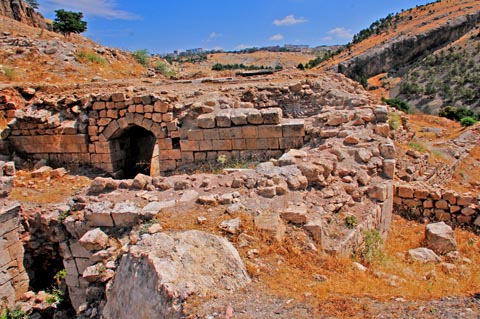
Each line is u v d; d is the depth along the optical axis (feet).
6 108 57.41
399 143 55.88
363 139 35.09
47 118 52.08
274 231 21.25
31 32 102.12
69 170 51.52
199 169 44.14
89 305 22.29
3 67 68.74
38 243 38.27
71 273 28.43
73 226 27.14
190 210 24.40
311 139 40.70
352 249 23.61
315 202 25.63
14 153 53.57
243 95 51.57
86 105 51.65
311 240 21.85
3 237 32.04
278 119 42.19
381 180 30.86
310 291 16.90
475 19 350.43
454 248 28.58
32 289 37.35
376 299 16.35
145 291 16.92
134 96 49.24
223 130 44.16
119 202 27.04
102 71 83.20
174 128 46.93
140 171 59.00
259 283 17.56
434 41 346.74
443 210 36.35
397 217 37.32
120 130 50.70
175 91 53.93
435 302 15.93
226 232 21.31
